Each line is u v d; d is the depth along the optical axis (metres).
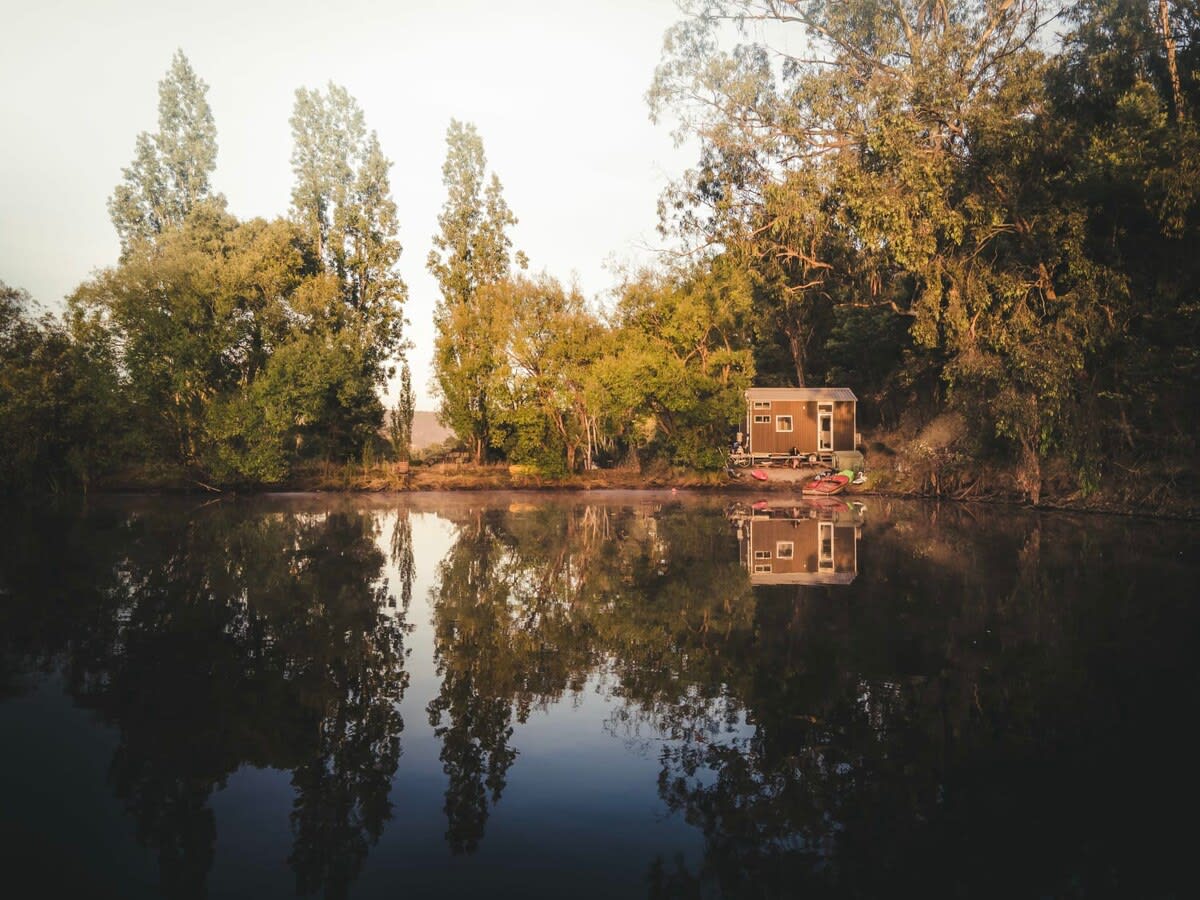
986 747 6.00
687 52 36.16
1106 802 5.14
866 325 39.88
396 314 45.88
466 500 32.25
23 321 32.59
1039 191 25.06
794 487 37.62
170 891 4.09
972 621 9.99
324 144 44.91
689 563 15.10
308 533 20.31
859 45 31.89
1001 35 27.83
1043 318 25.61
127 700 7.21
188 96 43.84
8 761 5.84
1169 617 10.02
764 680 7.73
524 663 8.36
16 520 23.41
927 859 4.41
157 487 36.06
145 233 43.94
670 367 36.62
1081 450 24.00
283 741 6.22
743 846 4.53
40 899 4.02
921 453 34.16
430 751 6.02
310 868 4.33
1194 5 22.67
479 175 45.44
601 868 4.33
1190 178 18.67
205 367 35.09
